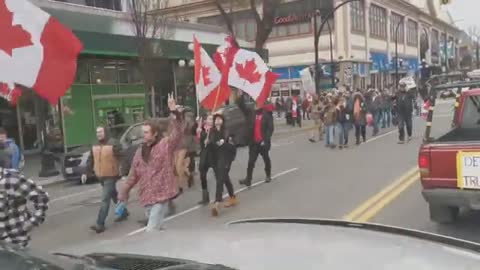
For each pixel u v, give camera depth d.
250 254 2.35
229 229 2.96
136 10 21.25
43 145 15.66
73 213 10.01
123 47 20.34
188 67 26.48
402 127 17.88
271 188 10.89
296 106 28.53
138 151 6.66
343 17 47.53
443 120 7.48
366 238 2.62
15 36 6.21
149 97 24.88
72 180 14.64
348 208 8.42
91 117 21.69
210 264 2.20
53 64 6.34
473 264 2.25
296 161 15.02
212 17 52.09
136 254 2.51
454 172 6.28
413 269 2.13
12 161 9.59
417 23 71.19
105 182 8.40
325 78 45.50
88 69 21.66
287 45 50.41
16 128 20.08
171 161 6.62
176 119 6.72
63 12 18.81
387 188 9.88
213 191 11.18
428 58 76.00
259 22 26.91
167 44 22.22
